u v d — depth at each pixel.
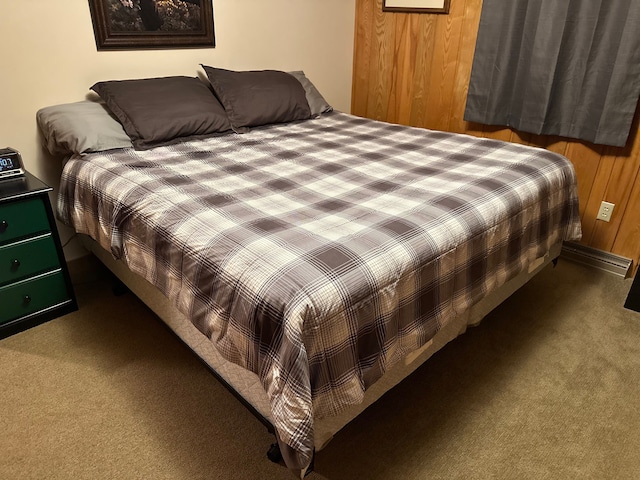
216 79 2.50
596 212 2.55
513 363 1.89
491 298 1.88
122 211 1.64
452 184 1.73
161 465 1.43
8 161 1.94
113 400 1.67
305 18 3.08
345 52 3.46
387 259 1.24
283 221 1.40
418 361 1.58
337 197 1.61
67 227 2.33
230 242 1.28
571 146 2.54
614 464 1.45
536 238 1.90
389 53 3.28
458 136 2.45
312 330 1.08
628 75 2.17
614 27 2.16
